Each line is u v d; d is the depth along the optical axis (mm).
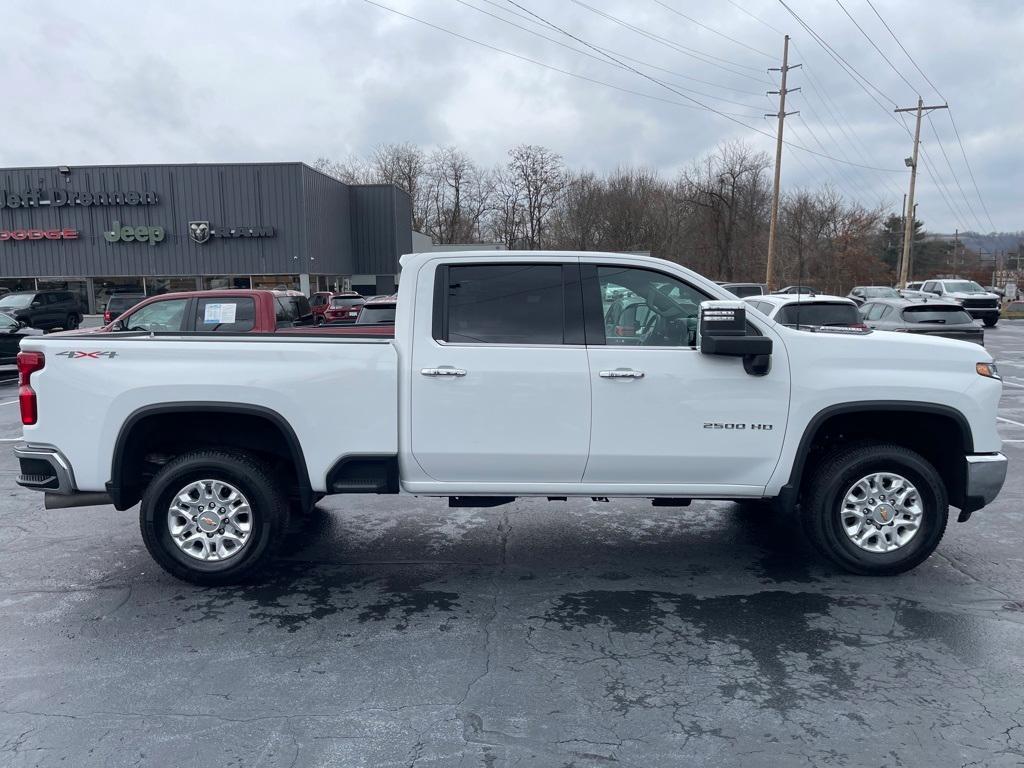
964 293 32375
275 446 4820
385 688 3555
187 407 4539
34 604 4562
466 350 4535
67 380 4566
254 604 4555
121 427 4559
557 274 4637
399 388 4570
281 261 34531
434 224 79375
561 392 4523
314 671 3725
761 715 3314
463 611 4445
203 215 34156
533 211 75375
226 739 3145
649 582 4871
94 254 34438
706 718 3293
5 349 17594
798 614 4363
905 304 15727
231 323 10719
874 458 4691
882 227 76812
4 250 34438
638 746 3092
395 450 4605
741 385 4551
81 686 3588
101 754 3045
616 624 4250
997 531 5828
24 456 4633
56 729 3225
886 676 3650
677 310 4707
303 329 7879
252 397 4539
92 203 34031
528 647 3977
